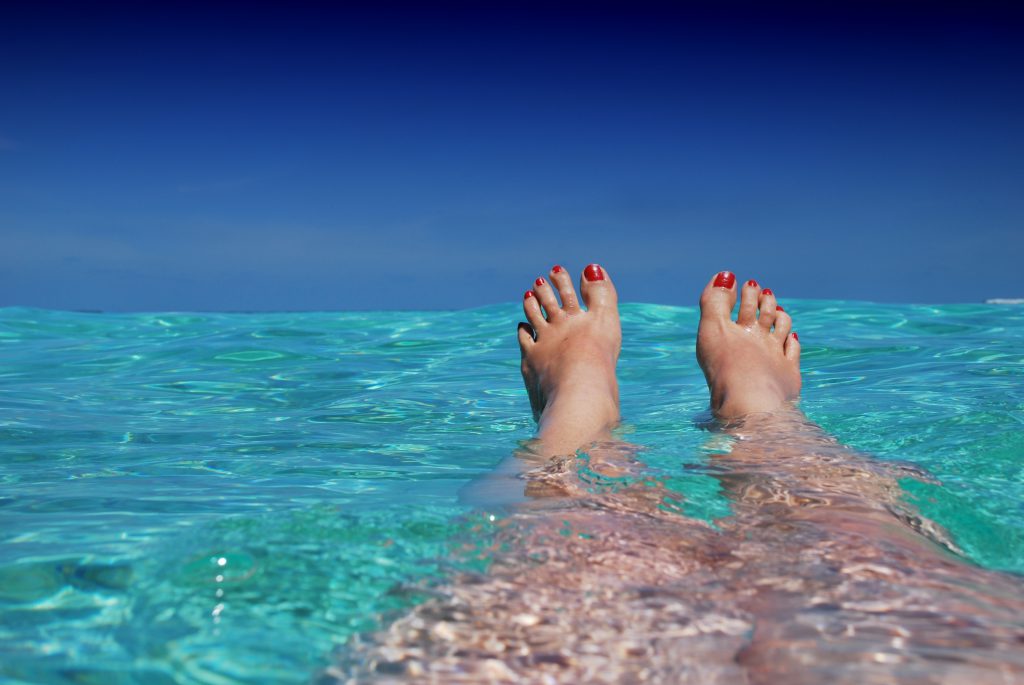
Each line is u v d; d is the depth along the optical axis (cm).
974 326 149
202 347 137
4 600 38
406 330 157
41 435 78
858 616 34
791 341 92
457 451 72
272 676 31
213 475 64
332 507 51
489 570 40
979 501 54
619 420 78
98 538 47
